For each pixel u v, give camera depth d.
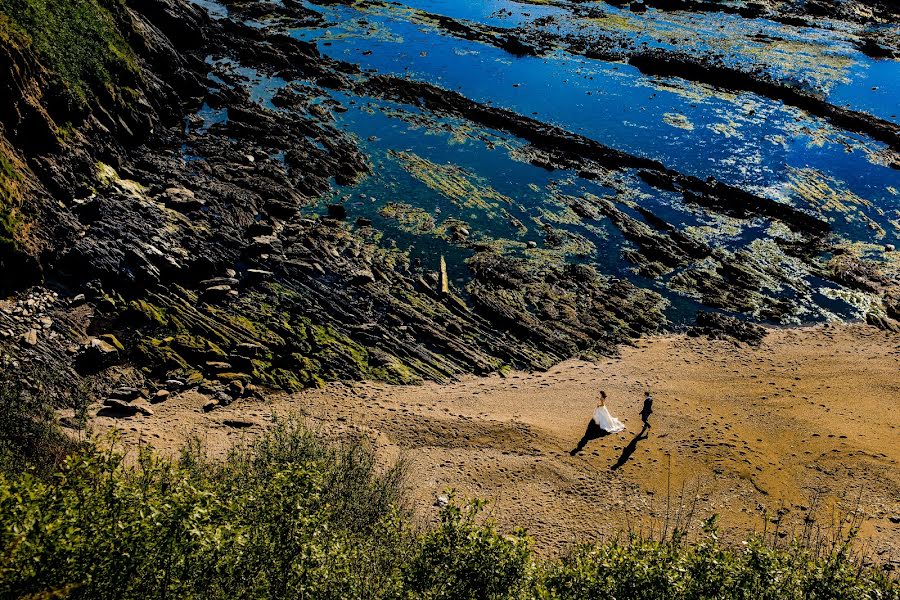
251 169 59.91
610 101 79.50
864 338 45.75
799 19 106.12
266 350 41.47
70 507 16.27
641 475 33.47
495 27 102.44
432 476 33.09
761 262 53.66
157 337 40.88
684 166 66.06
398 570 19.16
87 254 43.31
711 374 42.31
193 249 47.06
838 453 34.38
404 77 83.75
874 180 64.19
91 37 59.97
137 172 55.91
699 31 101.44
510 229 56.69
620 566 18.70
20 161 45.56
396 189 61.00
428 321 45.59
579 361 43.97
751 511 30.70
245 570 17.39
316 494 19.94
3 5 52.47
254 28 91.81
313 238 51.53
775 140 71.06
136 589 16.06
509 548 18.64
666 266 53.34
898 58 91.50
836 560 19.80
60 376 36.66
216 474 27.55
